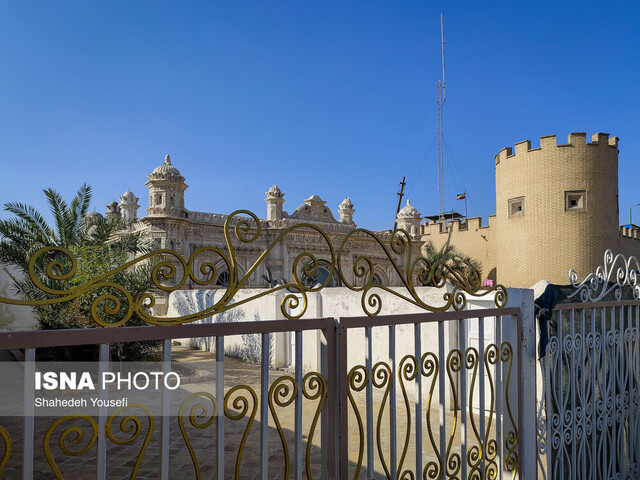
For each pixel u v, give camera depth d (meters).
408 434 2.60
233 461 5.34
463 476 2.89
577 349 3.87
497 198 31.27
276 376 10.29
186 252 23.81
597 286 4.09
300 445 2.17
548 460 3.57
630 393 4.45
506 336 3.37
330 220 29.95
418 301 2.64
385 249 2.48
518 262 29.25
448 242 37.28
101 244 11.35
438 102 39.44
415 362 2.64
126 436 6.12
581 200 27.83
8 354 12.61
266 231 26.67
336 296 9.73
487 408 6.81
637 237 39.12
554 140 28.22
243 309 12.80
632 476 4.44
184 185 24.02
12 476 4.85
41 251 1.55
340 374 2.29
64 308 9.59
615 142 28.69
